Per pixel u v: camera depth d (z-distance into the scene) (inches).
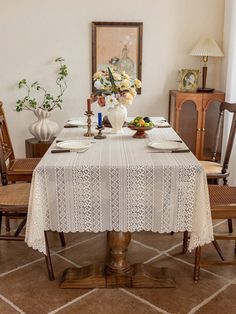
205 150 156.5
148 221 81.3
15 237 94.1
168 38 162.1
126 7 158.7
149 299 83.9
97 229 81.9
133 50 161.6
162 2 158.9
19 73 163.6
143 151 91.3
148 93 167.2
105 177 78.8
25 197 94.1
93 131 116.6
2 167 105.9
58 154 88.7
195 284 89.4
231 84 146.4
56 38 160.6
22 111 167.3
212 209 85.7
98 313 79.3
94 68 162.6
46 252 89.0
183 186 79.4
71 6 157.8
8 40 160.4
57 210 81.0
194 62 164.7
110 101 109.6
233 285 89.2
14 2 156.9
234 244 109.7
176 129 154.2
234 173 143.7
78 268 92.8
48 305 81.8
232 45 144.3
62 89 165.6
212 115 154.9
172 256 102.4
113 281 87.6
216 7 159.8
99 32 159.5
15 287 88.4
